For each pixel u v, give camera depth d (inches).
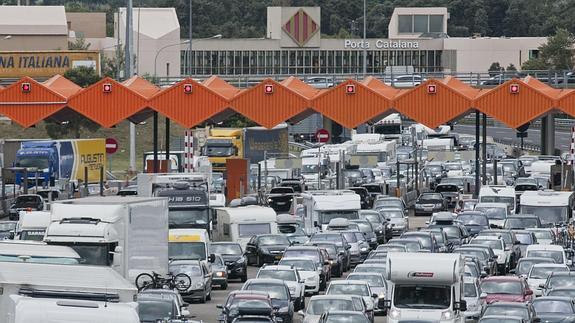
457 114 7391.7
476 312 4446.4
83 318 2364.7
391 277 4116.6
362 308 4232.3
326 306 4215.1
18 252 3129.9
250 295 4247.0
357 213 7554.1
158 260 4503.0
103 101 7372.1
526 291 4677.7
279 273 5073.8
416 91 7372.1
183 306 3934.5
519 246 6673.2
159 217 4505.4
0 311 2524.6
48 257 3085.6
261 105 7391.7
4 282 2573.8
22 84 7357.3
